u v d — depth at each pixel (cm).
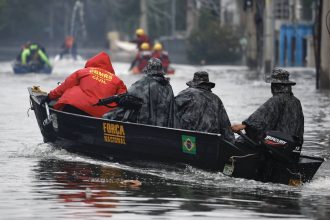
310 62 7500
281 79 1928
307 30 7806
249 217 1515
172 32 11356
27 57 6450
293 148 1853
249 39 7681
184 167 1945
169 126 2066
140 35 6500
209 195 1705
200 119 2009
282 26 7938
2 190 1727
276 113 1912
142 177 1903
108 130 2102
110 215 1509
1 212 1527
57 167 2031
